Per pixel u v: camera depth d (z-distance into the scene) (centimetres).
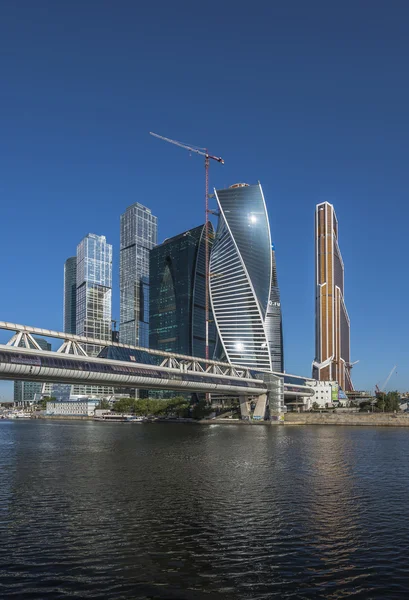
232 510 5150
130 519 4772
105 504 5428
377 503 5500
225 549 3881
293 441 13850
